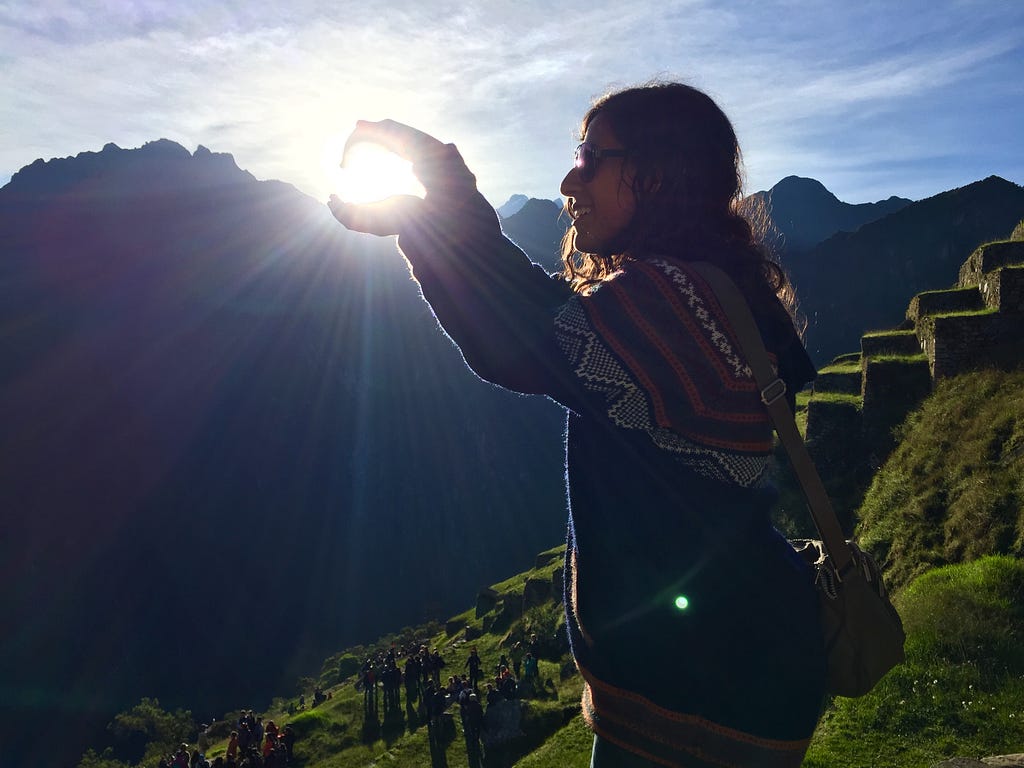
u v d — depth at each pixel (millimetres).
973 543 9375
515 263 1053
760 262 1159
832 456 17000
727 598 1036
